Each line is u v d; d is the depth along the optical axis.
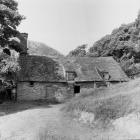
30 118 22.92
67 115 22.80
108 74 38.84
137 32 58.06
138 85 24.89
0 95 34.38
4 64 25.91
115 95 22.19
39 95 34.97
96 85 37.34
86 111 20.56
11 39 36.28
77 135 16.42
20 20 29.86
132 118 16.03
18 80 34.16
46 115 24.14
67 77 36.50
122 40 59.47
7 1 29.44
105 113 18.48
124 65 52.41
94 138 15.41
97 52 63.69
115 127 16.31
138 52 54.19
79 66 39.62
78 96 29.94
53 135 16.61
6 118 23.64
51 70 37.28
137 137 13.73
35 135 17.03
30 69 36.50
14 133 18.17
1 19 28.47
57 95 35.59
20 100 34.28
